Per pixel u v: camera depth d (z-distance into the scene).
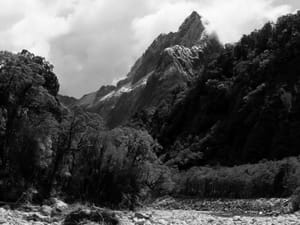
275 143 129.12
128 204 79.12
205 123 176.62
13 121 62.09
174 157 170.00
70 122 72.00
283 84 145.38
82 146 74.62
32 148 63.28
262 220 46.09
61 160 69.06
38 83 65.50
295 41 156.12
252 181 101.56
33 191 58.66
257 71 166.38
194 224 42.09
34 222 31.91
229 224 42.50
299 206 63.91
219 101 177.75
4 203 49.28
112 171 79.69
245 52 199.38
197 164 153.62
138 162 84.00
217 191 113.19
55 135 69.56
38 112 67.50
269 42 183.12
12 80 62.09
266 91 150.75
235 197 104.94
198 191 119.94
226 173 115.75
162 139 194.75
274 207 73.12
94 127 79.19
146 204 95.88
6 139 61.53
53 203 56.88
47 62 90.31
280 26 185.25
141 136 85.38
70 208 43.81
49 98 69.81
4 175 59.38
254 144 136.50
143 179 85.12
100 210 35.03
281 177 95.94
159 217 49.91
